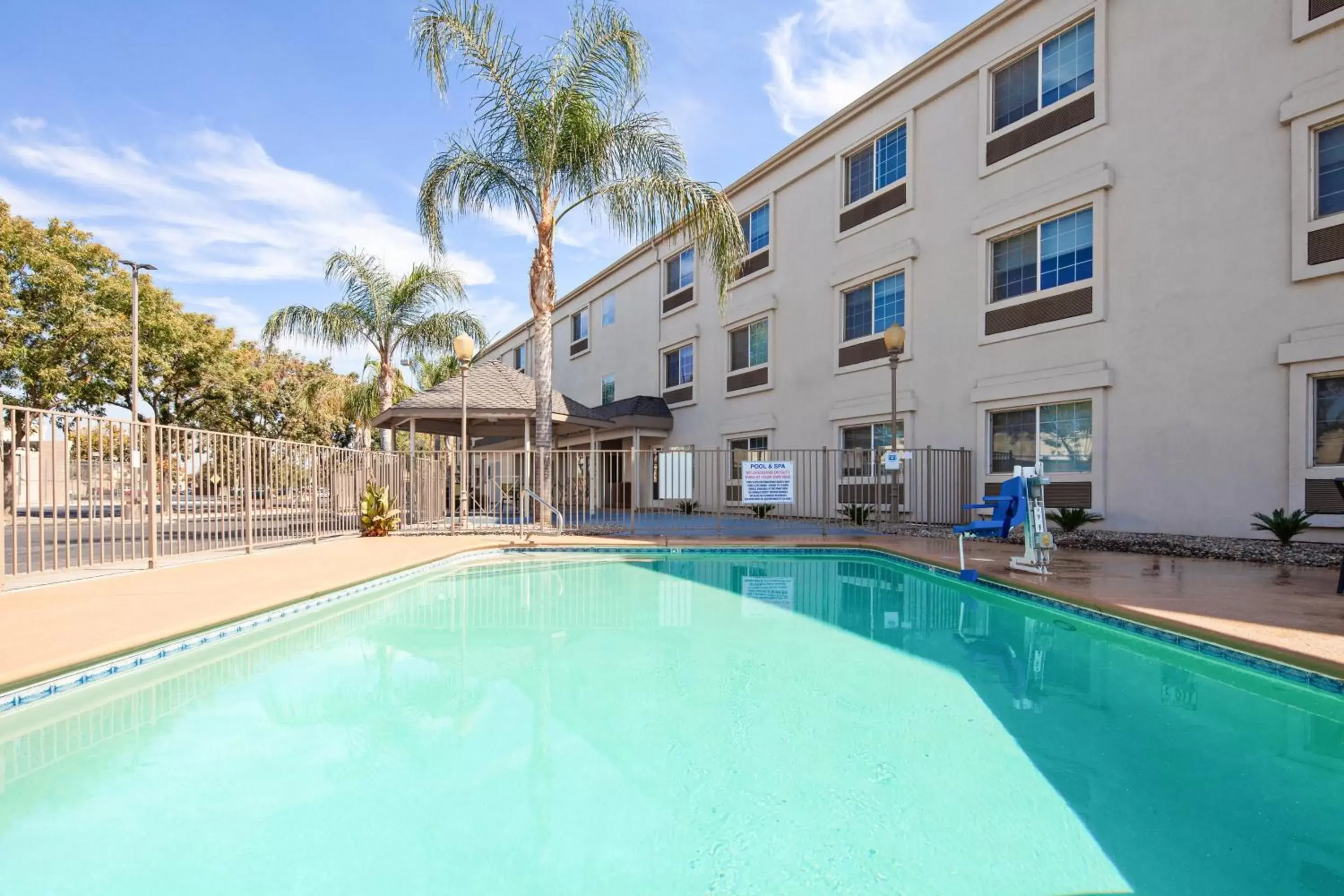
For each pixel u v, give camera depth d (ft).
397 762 9.86
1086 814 8.13
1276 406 26.81
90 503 23.24
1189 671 14.19
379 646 16.53
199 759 9.95
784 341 53.01
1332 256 25.46
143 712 11.91
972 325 38.83
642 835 7.79
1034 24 35.86
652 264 70.28
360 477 40.63
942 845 7.49
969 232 39.09
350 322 57.11
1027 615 19.69
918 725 11.14
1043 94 35.88
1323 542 25.50
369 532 39.27
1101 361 32.30
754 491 36.81
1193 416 29.14
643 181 38.93
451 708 12.13
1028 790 8.77
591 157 39.29
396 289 57.93
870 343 45.42
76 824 8.04
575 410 60.03
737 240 39.81
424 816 8.24
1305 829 7.74
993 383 37.24
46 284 57.52
